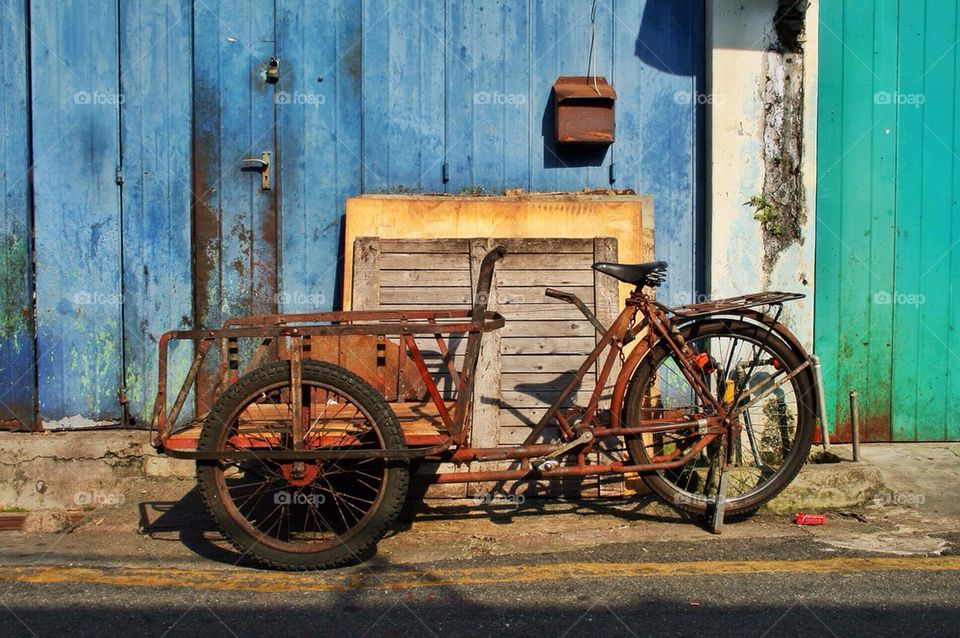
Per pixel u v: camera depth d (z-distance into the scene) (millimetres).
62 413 5184
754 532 4301
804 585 3635
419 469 4320
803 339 5160
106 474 5020
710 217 5141
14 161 5105
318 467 3740
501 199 5039
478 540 4191
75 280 5152
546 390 4625
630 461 4359
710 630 3238
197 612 3430
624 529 4328
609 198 5094
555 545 4133
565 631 3242
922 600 3482
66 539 4355
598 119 5109
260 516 4375
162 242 5156
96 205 5133
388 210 5016
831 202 5336
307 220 5207
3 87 5086
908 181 5355
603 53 5230
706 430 4309
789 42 5078
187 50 5121
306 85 5172
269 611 3432
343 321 4340
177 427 4293
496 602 3500
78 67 5094
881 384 5430
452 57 5207
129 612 3438
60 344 5164
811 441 4434
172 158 5141
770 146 5109
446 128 5223
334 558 3781
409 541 4176
